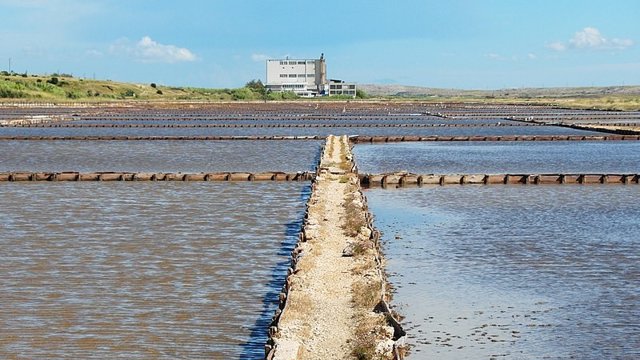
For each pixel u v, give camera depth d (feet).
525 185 218.38
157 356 87.76
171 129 452.35
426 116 620.49
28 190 207.41
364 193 203.72
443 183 219.82
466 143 360.69
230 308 104.53
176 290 113.09
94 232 153.79
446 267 126.41
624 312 103.65
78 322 98.99
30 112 621.31
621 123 494.59
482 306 105.81
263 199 192.24
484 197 196.95
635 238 148.77
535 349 90.33
